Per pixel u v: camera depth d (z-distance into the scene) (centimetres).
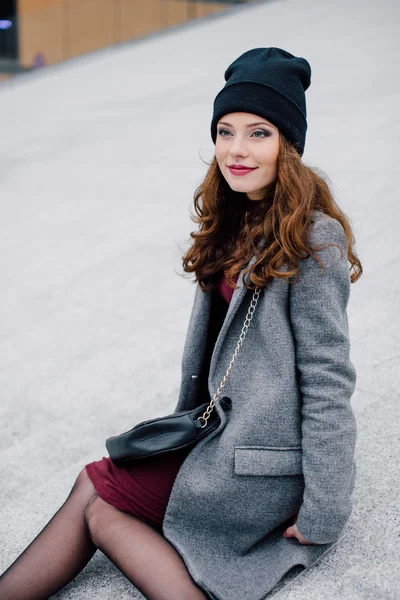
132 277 524
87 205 718
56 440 339
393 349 369
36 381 399
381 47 1184
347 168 653
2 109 1337
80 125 1078
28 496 297
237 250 216
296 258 199
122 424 346
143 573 206
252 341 213
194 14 2012
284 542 222
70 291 518
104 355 419
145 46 1816
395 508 254
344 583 221
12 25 1992
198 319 234
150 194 712
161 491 224
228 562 216
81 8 1958
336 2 1811
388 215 541
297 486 212
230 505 212
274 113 202
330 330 199
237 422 212
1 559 257
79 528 223
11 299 520
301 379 204
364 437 301
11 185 839
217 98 212
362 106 845
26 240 646
